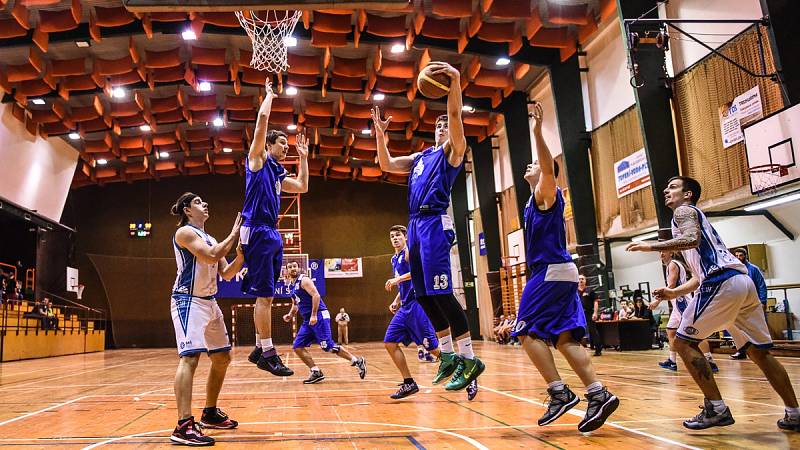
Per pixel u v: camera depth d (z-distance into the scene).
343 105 17.50
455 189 21.12
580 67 13.41
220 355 3.60
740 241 11.80
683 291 3.60
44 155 17.92
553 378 3.18
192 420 3.21
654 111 10.38
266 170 4.55
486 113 17.47
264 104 4.44
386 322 24.38
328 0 5.29
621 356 10.16
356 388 6.12
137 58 14.13
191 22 12.73
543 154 3.17
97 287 23.75
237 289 22.98
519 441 3.02
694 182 3.43
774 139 7.95
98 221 24.05
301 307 7.06
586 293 10.66
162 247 24.09
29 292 19.70
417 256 3.61
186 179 24.66
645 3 10.41
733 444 2.83
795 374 6.00
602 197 12.82
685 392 4.99
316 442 3.13
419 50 14.38
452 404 4.59
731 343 9.93
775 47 8.19
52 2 11.60
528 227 3.35
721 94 9.44
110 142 19.44
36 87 15.26
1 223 19.66
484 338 19.70
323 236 24.75
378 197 25.33
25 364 13.34
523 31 12.88
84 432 3.65
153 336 23.42
